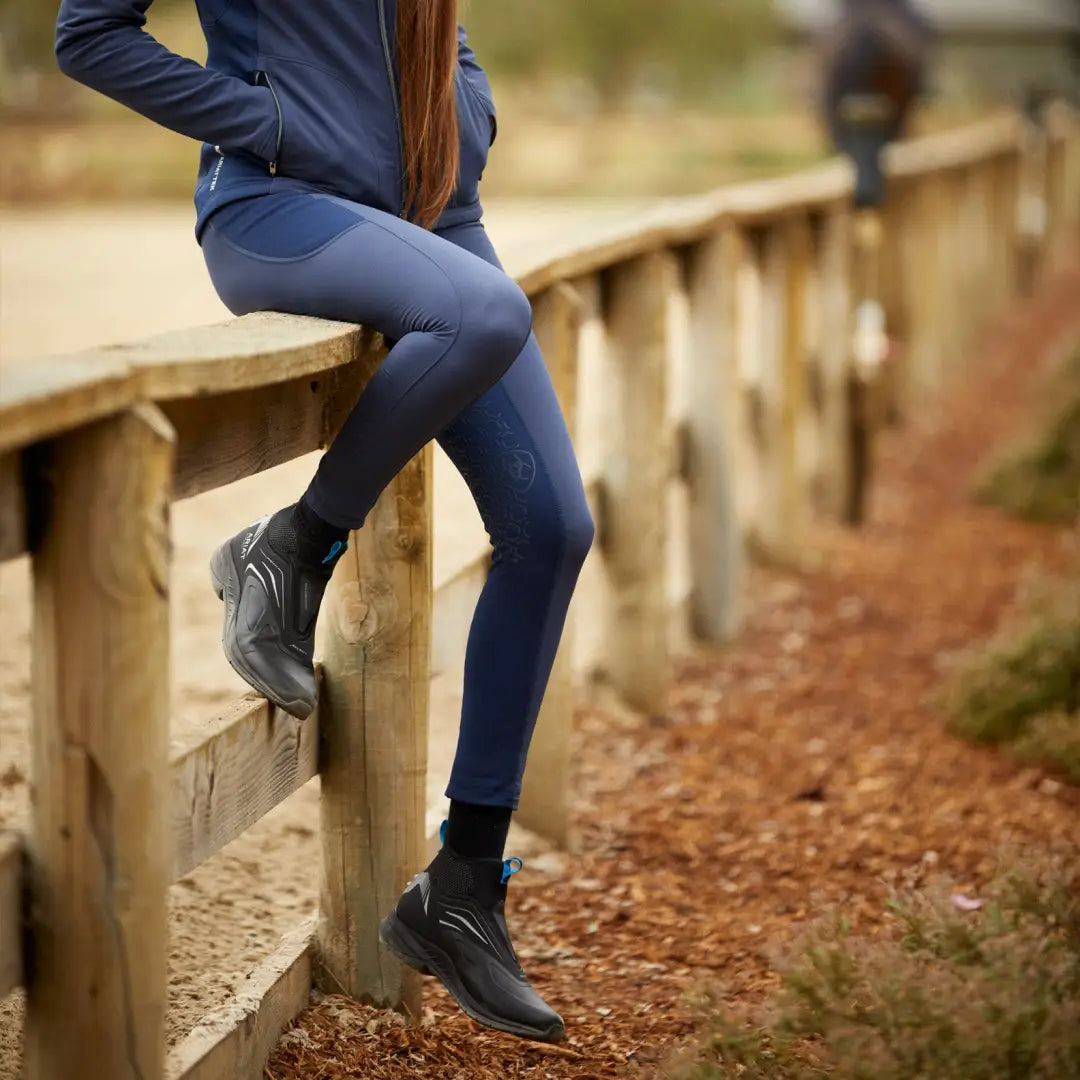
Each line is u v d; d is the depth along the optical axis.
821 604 21.75
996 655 16.91
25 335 32.94
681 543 24.03
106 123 96.81
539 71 134.75
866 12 25.50
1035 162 57.06
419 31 8.83
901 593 22.28
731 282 19.02
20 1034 9.47
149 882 7.11
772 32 129.75
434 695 16.73
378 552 9.73
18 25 113.38
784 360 22.36
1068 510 26.20
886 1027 8.52
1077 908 9.91
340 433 8.66
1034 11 101.62
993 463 28.28
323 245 8.69
